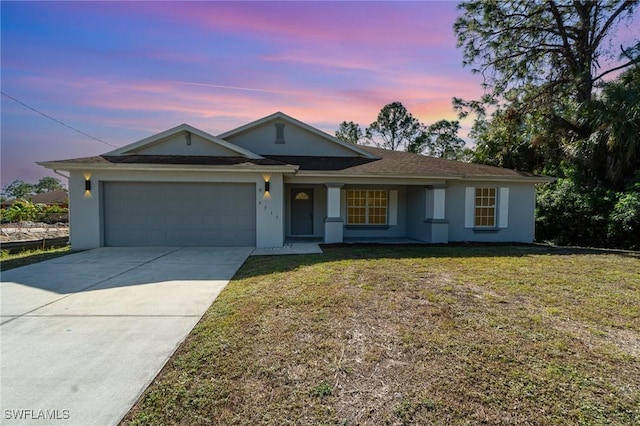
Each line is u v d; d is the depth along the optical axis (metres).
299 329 4.03
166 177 10.87
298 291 5.61
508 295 5.43
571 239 14.77
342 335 3.86
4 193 75.62
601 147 14.35
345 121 38.75
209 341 3.73
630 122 13.05
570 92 17.91
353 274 6.88
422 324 4.18
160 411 2.55
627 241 13.02
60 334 3.99
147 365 3.24
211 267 7.86
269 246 11.24
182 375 3.05
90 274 7.15
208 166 10.52
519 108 19.17
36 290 5.92
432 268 7.54
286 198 14.32
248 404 2.63
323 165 13.07
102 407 2.60
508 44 18.88
